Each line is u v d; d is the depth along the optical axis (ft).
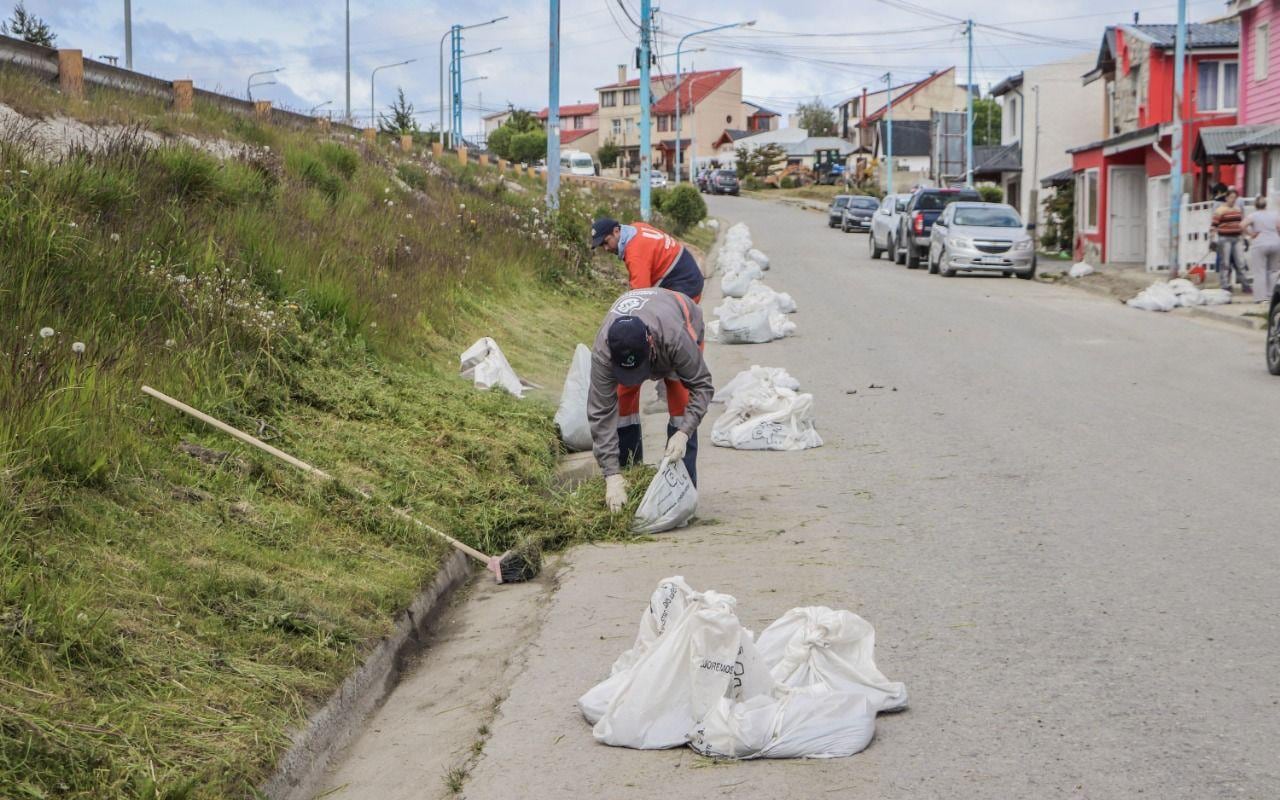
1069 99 153.58
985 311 69.41
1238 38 107.45
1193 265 85.81
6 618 13.91
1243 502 25.25
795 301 77.10
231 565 17.99
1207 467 28.81
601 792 13.19
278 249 35.65
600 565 22.21
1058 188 140.26
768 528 24.53
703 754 13.92
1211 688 15.31
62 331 23.32
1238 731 13.99
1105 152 111.14
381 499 23.13
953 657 16.78
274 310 31.07
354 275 38.58
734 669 14.32
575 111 441.27
